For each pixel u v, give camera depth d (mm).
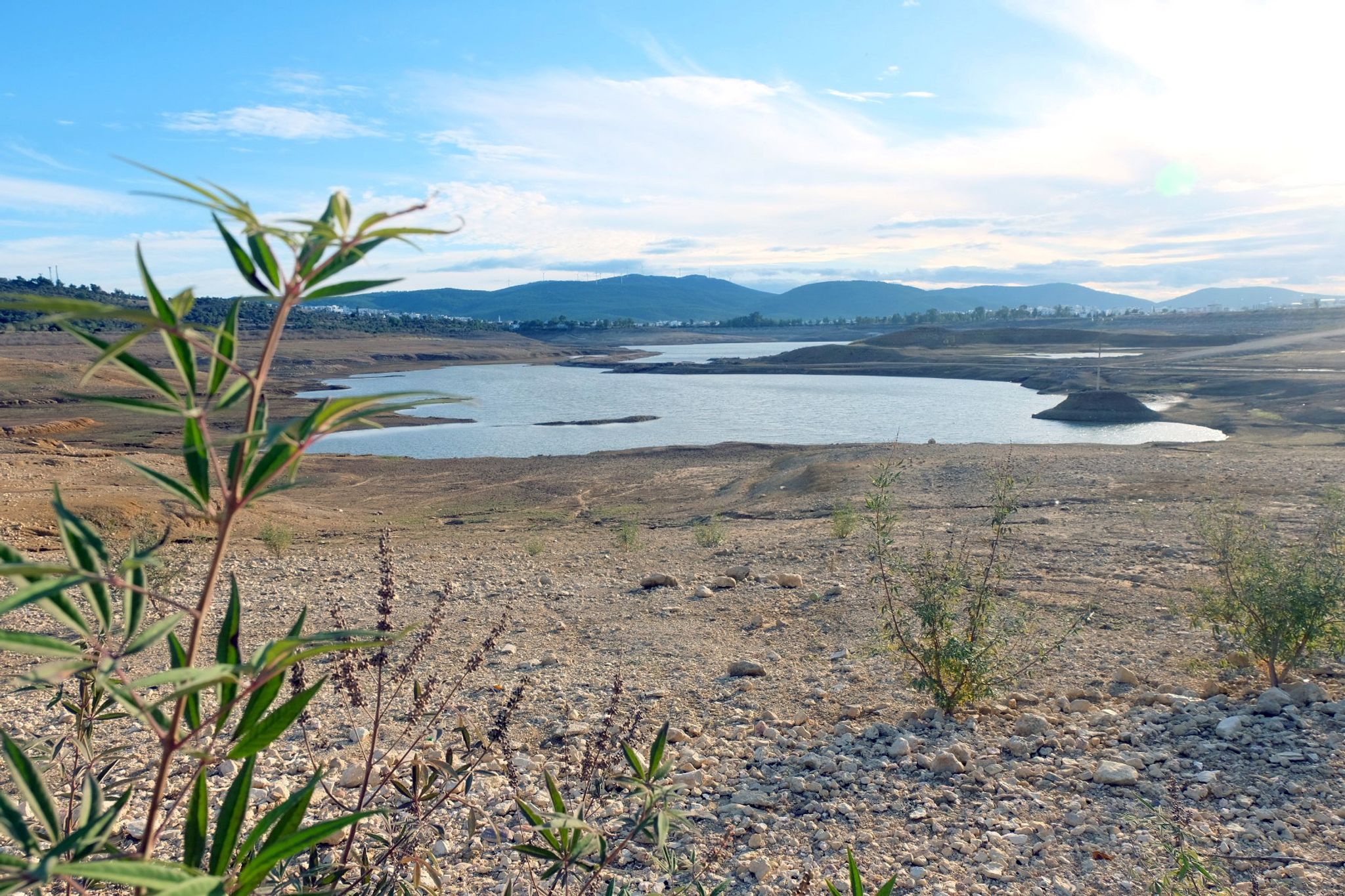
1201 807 4719
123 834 3168
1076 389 81500
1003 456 26250
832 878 4289
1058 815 4797
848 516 16266
